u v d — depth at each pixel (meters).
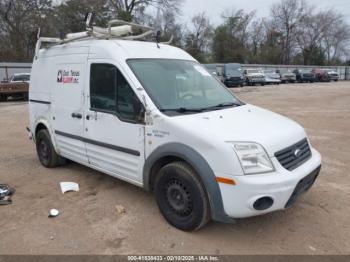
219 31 66.81
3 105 19.25
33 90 6.38
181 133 3.74
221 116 4.05
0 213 4.46
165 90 4.32
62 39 5.61
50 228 4.05
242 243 3.70
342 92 25.97
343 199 4.78
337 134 9.23
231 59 66.50
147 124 4.08
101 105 4.73
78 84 5.11
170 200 4.00
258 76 37.09
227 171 3.42
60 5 43.84
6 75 28.41
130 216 4.32
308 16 77.56
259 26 75.62
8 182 5.63
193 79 4.77
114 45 4.64
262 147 3.50
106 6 46.06
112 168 4.73
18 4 41.94
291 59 78.56
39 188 5.33
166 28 55.56
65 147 5.65
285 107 15.91
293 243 3.70
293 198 3.63
